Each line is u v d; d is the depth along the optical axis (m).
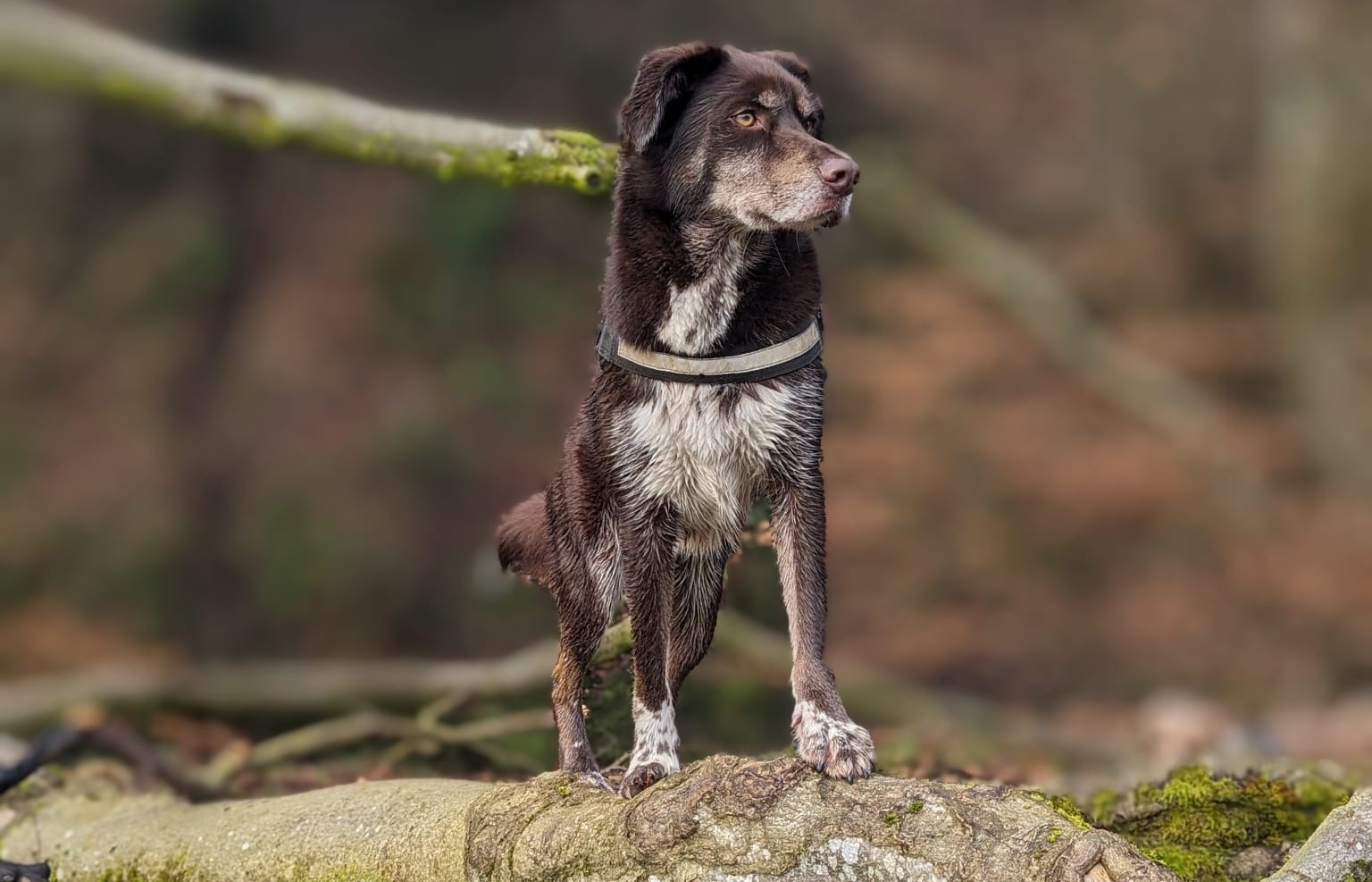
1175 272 18.83
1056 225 19.36
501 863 3.74
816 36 19.48
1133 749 8.57
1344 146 17.86
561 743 4.50
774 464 4.19
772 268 4.19
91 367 15.65
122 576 14.11
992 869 3.32
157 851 4.66
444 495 14.77
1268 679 13.49
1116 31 20.30
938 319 16.80
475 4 18.62
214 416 15.34
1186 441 16.09
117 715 9.44
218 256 16.36
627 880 3.55
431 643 13.72
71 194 16.73
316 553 14.10
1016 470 15.53
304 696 9.27
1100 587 14.59
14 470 14.77
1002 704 13.23
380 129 6.46
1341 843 3.57
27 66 7.37
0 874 4.82
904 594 14.34
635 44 18.78
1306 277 17.80
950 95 19.84
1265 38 19.45
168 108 7.19
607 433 4.22
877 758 6.67
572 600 4.45
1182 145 19.84
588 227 17.17
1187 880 3.63
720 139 4.21
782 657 6.84
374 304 16.23
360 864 4.13
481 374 15.74
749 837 3.50
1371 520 15.80
